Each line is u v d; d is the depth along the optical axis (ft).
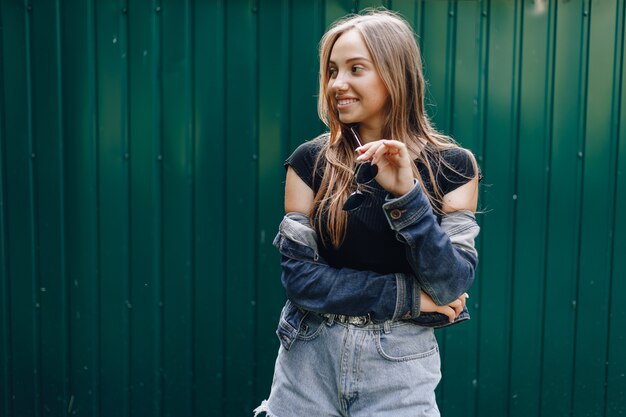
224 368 10.34
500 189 10.21
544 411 10.50
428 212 5.10
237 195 10.12
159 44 9.94
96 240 10.20
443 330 10.36
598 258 10.38
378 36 5.38
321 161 5.75
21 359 10.39
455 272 5.16
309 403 5.69
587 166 10.27
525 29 10.06
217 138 10.05
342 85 5.38
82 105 10.03
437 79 10.05
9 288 10.30
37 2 9.91
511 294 10.33
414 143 5.63
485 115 10.14
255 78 9.99
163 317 10.28
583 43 10.13
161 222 10.16
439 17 10.00
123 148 10.08
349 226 5.45
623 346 10.50
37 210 10.19
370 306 5.33
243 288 10.23
